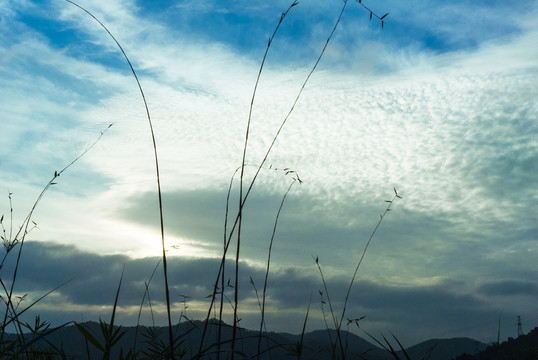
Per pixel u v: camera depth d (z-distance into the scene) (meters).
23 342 1.86
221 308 2.06
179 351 1.89
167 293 1.82
